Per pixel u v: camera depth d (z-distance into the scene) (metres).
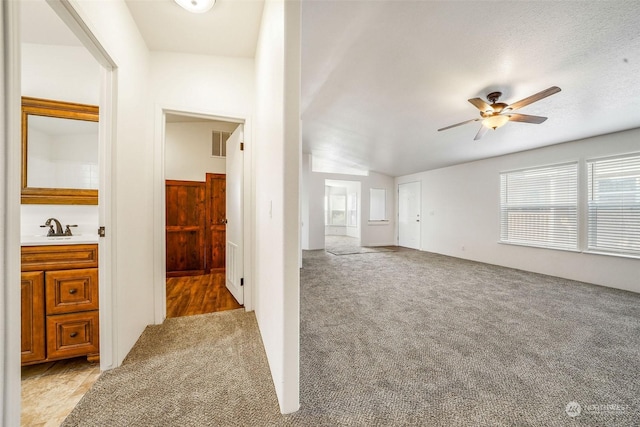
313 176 6.55
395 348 1.87
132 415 1.23
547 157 4.11
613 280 3.39
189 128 4.08
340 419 1.22
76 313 1.66
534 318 2.40
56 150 2.02
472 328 2.20
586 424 1.21
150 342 1.92
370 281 3.68
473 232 5.31
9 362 0.81
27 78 1.97
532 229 4.33
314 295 3.06
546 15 1.68
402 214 7.40
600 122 3.10
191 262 3.94
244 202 2.55
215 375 1.54
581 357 1.76
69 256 1.65
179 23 1.99
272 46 1.57
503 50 2.05
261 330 2.02
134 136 1.92
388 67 2.46
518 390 1.43
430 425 1.19
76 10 1.18
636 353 1.81
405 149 4.95
